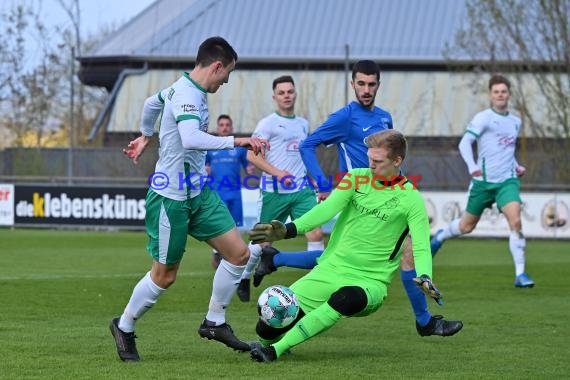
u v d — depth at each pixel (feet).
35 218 190.80
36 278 97.55
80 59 265.13
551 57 218.38
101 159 212.84
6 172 217.36
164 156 51.52
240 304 77.46
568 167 203.21
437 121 251.60
